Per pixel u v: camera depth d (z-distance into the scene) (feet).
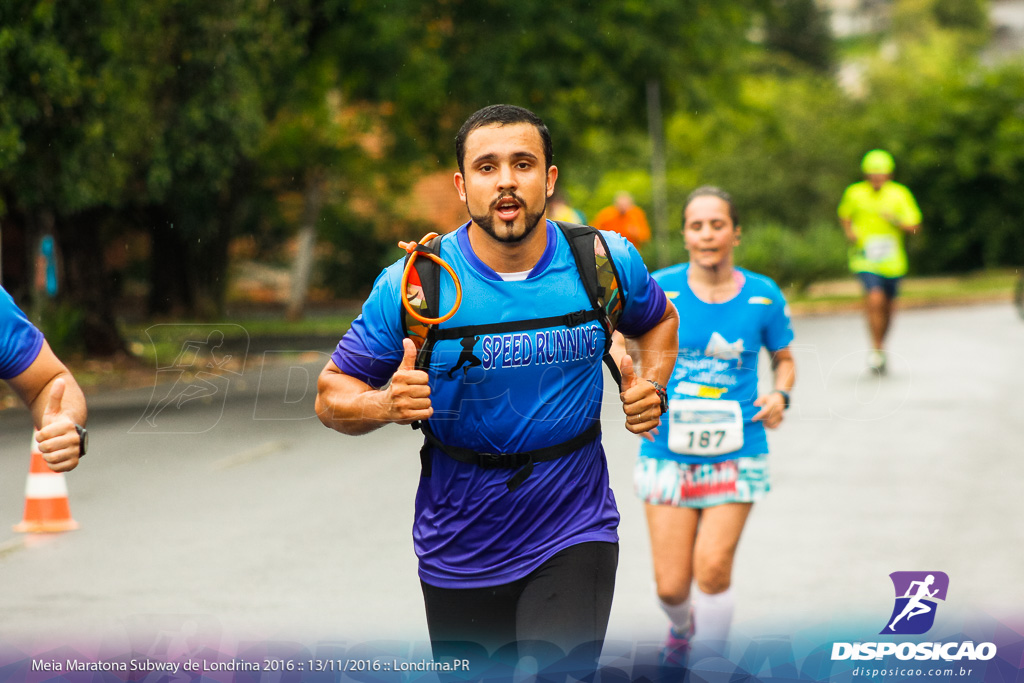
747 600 32.86
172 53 93.15
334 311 182.80
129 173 92.02
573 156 149.28
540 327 19.95
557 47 132.77
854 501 46.01
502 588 20.39
